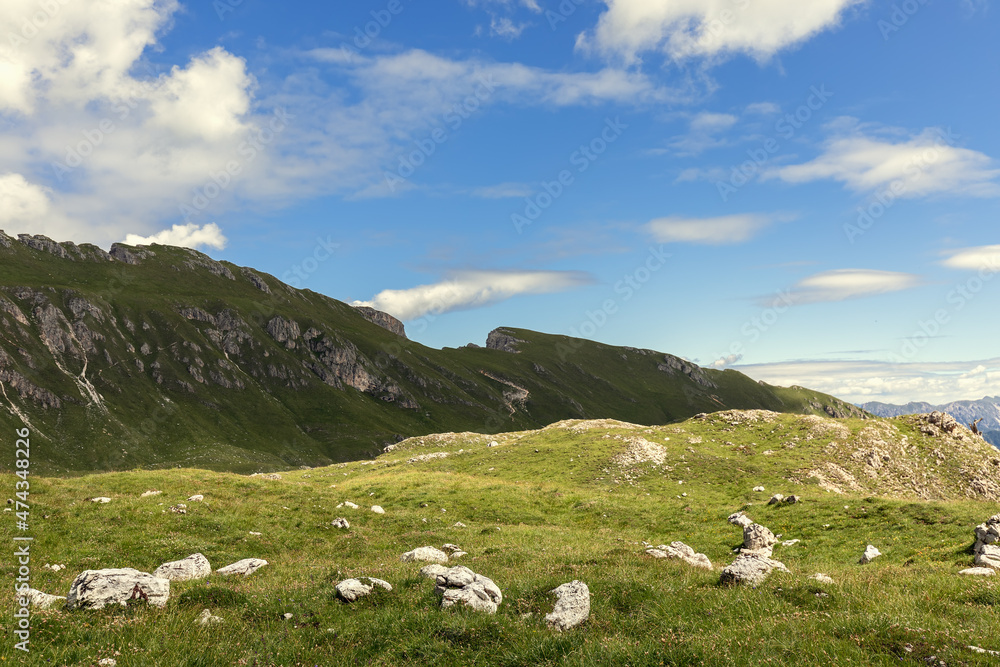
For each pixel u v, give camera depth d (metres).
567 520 40.16
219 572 20.05
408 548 28.75
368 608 14.12
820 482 55.31
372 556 27.19
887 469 60.84
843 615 12.13
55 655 10.24
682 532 35.38
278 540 28.30
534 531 33.78
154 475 39.16
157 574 18.23
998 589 13.49
